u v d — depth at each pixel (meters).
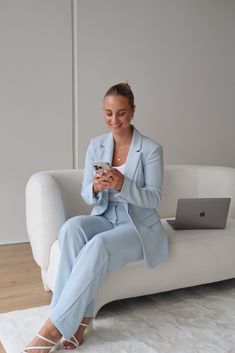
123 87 1.92
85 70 3.47
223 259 2.34
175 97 3.93
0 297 2.35
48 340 1.70
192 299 2.36
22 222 3.41
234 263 2.39
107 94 1.92
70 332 1.74
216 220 2.41
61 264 1.88
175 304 2.28
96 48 3.49
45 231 2.20
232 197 2.84
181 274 2.23
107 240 1.84
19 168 3.32
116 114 1.90
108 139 2.09
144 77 3.75
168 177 2.90
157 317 2.12
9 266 2.86
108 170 1.83
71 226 1.91
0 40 3.12
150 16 3.69
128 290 2.10
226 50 4.14
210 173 2.97
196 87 4.03
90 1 3.41
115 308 2.23
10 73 3.18
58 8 3.28
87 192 1.95
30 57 3.23
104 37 3.51
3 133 3.23
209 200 2.35
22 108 3.26
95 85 3.53
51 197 2.22
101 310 2.20
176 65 3.88
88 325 1.89
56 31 3.30
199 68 4.01
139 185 2.00
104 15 3.48
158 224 2.08
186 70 3.95
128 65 3.65
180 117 3.99
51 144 3.41
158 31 3.75
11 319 2.06
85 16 3.40
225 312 2.19
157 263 2.04
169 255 2.17
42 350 1.69
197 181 2.98
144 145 2.02
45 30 3.26
